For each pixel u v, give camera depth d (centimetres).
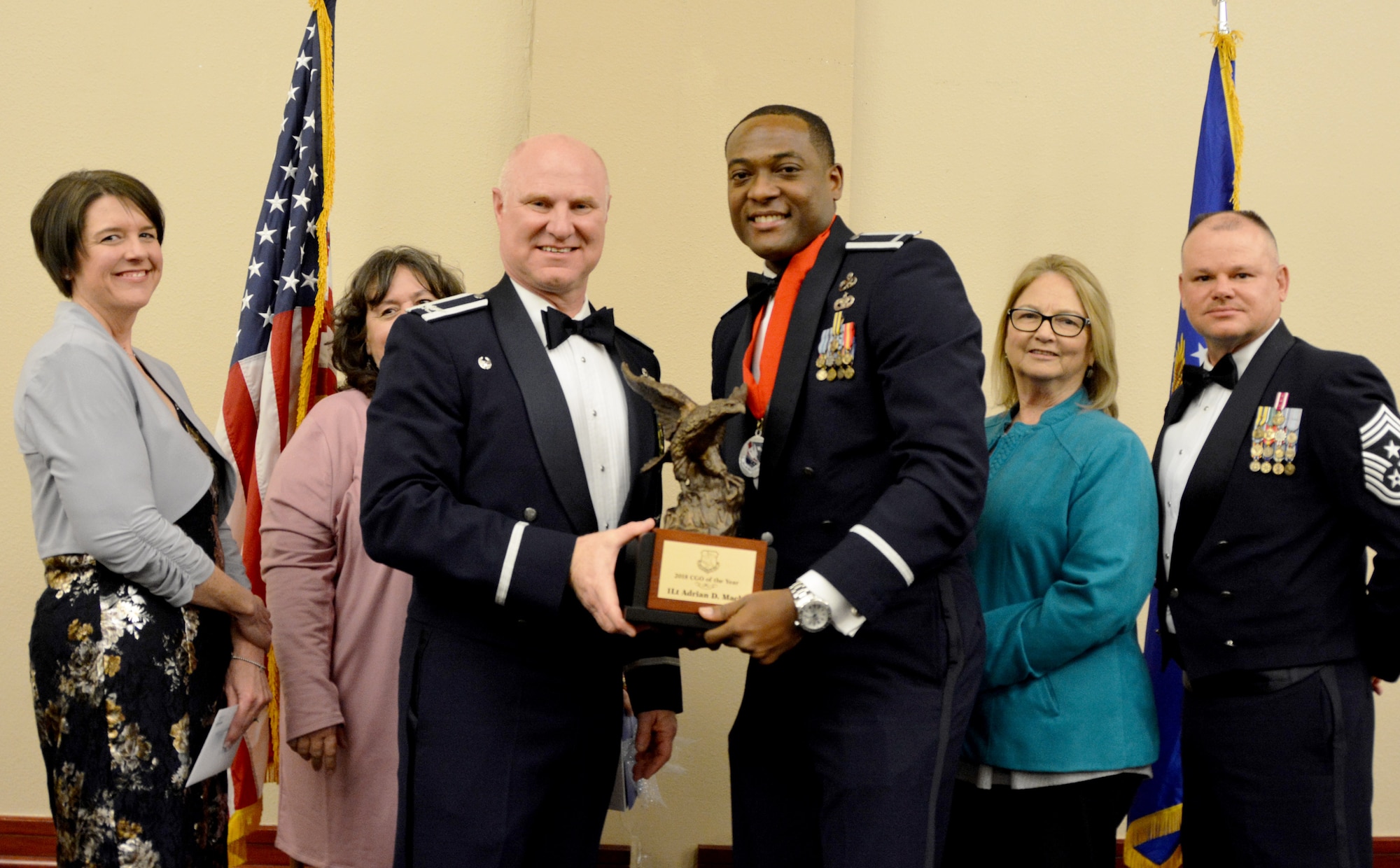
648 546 192
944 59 420
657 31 395
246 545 329
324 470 283
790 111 228
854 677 209
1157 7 424
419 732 209
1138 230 419
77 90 408
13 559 395
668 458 206
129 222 261
